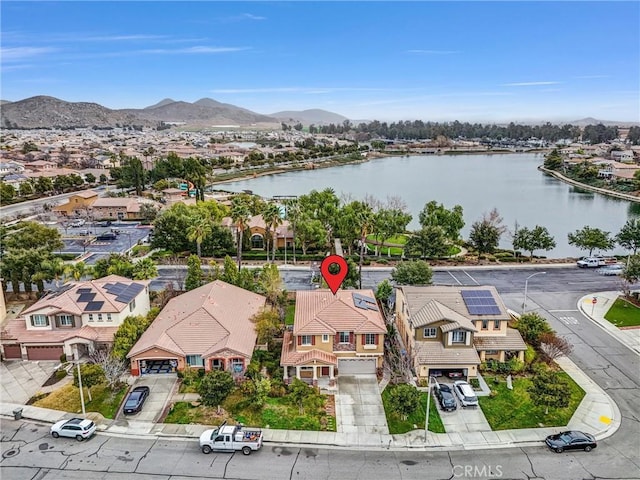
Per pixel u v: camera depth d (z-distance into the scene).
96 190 176.88
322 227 92.62
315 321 49.59
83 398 43.91
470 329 48.16
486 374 49.16
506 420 42.09
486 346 50.50
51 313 52.38
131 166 160.00
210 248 90.94
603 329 59.84
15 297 68.25
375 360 49.94
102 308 52.97
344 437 39.78
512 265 86.75
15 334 52.38
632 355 53.47
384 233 92.56
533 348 54.03
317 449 38.28
